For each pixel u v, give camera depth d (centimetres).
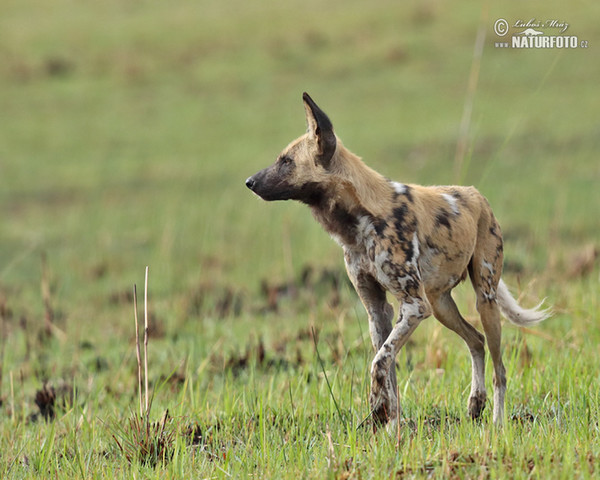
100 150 6188
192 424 1945
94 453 1848
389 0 8469
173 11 8831
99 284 4038
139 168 5841
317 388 2072
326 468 1478
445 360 2236
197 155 5997
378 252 1725
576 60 6731
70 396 2395
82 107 6981
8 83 7419
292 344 2675
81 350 2938
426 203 1784
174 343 2902
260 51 7706
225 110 6750
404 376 2158
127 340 3008
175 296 3709
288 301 3434
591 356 2127
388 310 1828
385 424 1678
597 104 6088
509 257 3766
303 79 7162
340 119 6350
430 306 1786
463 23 7588
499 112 6156
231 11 8700
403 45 7462
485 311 1825
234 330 2988
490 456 1452
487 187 4953
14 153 6188
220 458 1661
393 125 6150
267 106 6762
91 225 4931
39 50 7962
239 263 4166
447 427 1747
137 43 8056
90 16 8781
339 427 1747
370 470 1446
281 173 1767
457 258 1791
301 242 4378
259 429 1767
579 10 7312
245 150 6003
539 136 5709
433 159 5528
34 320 3381
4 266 4388
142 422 1769
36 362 2761
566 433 1546
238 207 5025
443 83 6769
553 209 4553
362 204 1733
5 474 1747
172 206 5122
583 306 2573
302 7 8625
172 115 6725
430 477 1395
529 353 2178
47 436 1991
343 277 3578
